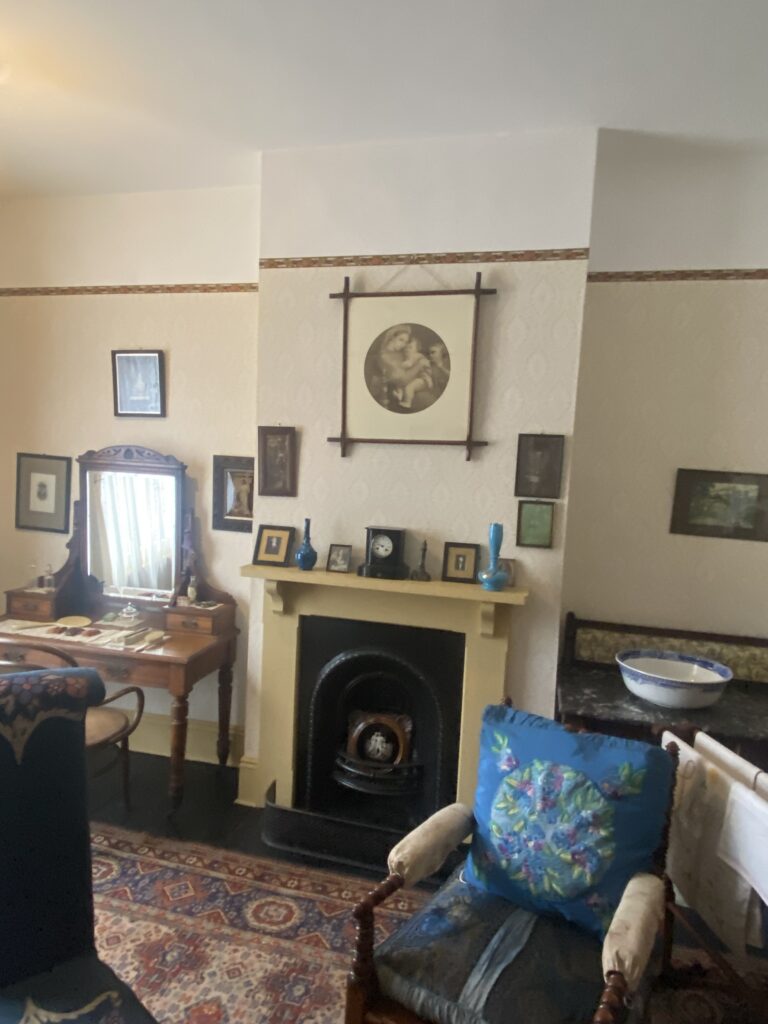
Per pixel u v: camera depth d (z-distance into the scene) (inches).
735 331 102.7
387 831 92.4
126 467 121.8
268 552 104.1
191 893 86.6
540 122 89.7
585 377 108.2
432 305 96.9
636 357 106.3
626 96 82.3
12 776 54.7
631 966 49.9
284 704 105.3
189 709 123.8
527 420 95.2
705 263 102.8
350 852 94.0
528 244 93.4
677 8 65.4
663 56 73.6
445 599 97.8
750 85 78.7
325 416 102.3
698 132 91.0
